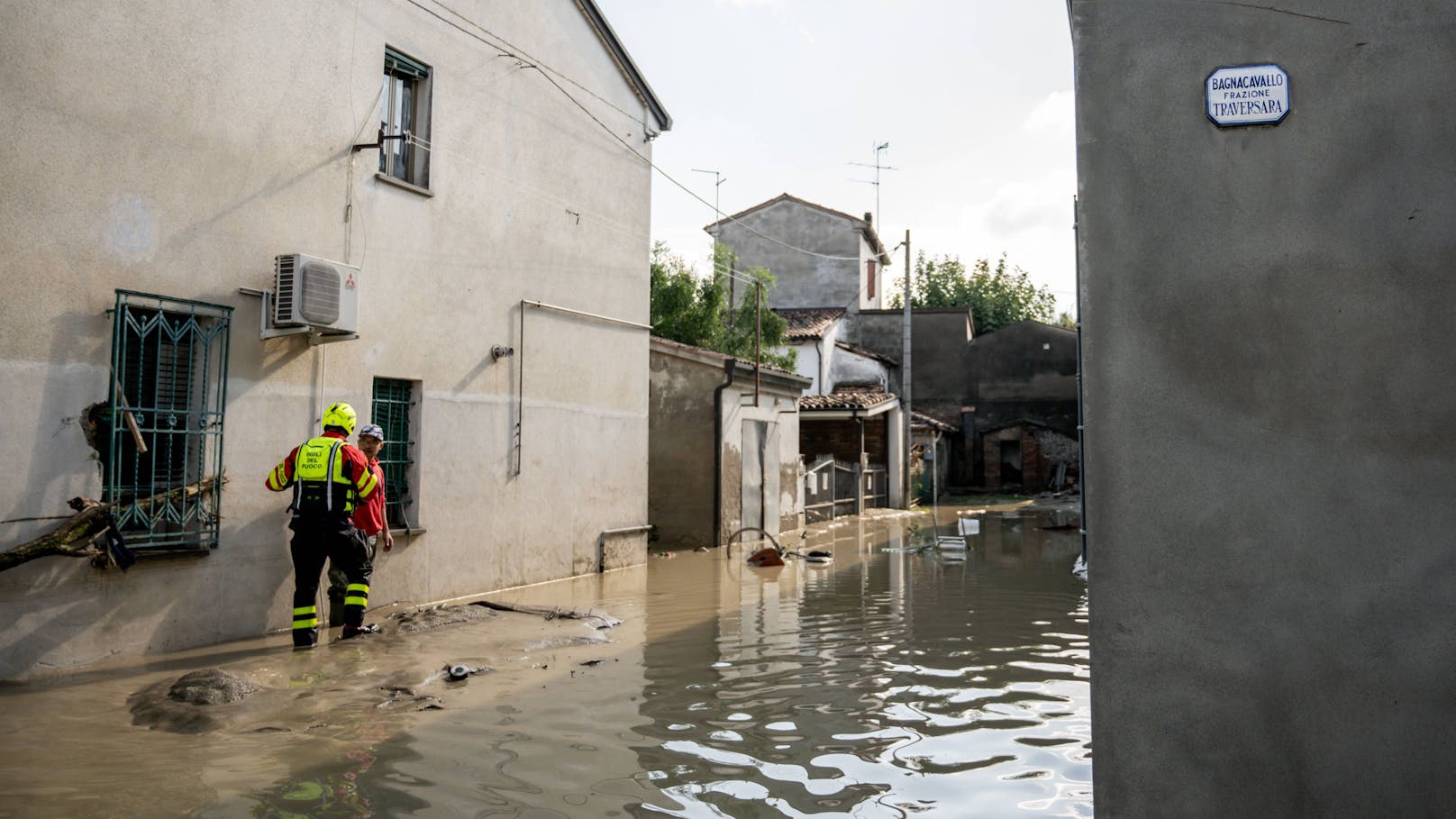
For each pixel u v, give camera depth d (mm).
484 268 10094
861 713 5336
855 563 13180
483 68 10086
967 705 5504
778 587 10680
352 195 8406
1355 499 2516
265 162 7555
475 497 9883
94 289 6312
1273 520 2562
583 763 4418
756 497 16641
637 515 12969
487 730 4965
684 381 15383
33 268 5980
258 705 5352
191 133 6957
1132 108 2717
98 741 4707
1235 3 2666
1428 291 2504
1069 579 11336
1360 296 2541
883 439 26766
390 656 6703
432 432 9352
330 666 6387
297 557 7160
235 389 7320
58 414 6113
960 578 11438
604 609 9039
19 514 5906
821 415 23047
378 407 8883
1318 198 2584
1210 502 2605
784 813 3807
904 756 4562
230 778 4176
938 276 53906
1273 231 2604
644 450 13188
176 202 6844
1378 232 2543
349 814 3744
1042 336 36594
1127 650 2646
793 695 5742
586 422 11852
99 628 6352
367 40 8562
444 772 4273
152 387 6797
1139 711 2629
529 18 10820
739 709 5402
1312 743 2506
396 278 8914
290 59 7781
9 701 5426
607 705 5496
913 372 37562
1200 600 2602
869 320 35031
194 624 6980
